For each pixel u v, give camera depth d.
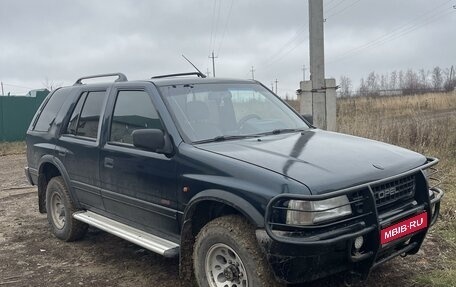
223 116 4.62
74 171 5.59
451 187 6.93
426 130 10.46
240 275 3.60
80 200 5.66
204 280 3.83
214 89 4.86
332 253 3.29
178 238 4.21
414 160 4.05
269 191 3.32
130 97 4.87
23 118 21.64
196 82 4.85
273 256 3.26
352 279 4.21
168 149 4.16
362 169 3.57
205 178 3.78
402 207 3.73
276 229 3.29
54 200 6.24
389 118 12.13
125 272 4.98
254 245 3.44
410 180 3.86
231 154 3.80
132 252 5.59
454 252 4.77
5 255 5.74
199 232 3.87
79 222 5.88
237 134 4.46
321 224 3.26
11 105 21.25
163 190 4.21
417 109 16.28
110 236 6.26
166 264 5.11
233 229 3.54
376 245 3.40
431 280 4.08
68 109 5.95
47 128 6.29
